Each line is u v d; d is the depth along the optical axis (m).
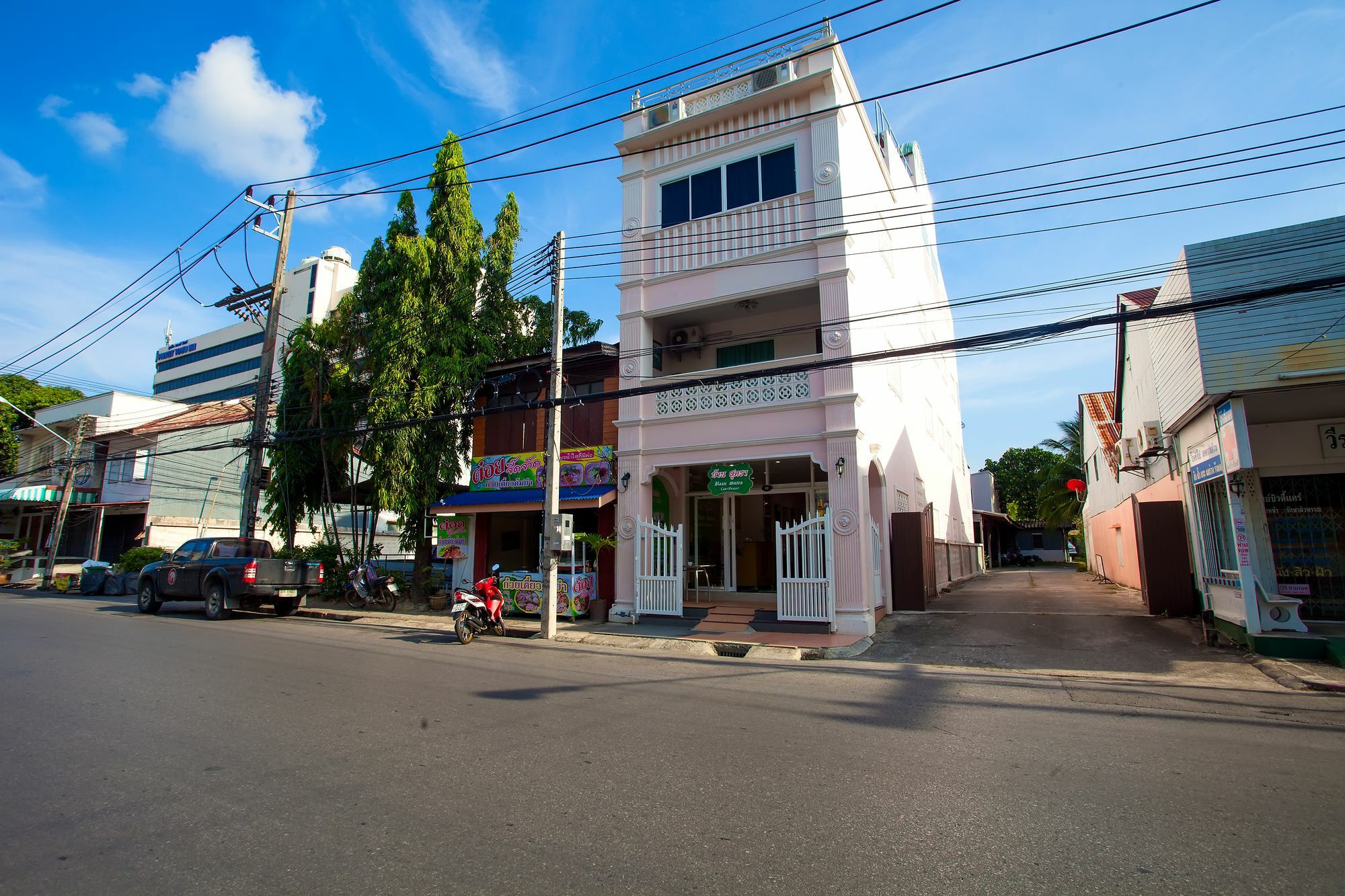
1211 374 9.94
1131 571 20.27
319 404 18.92
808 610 13.02
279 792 4.64
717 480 14.41
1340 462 11.47
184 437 29.25
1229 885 3.44
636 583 14.72
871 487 15.72
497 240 19.16
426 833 4.02
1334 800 4.62
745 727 6.45
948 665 10.38
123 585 23.08
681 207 15.89
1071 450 37.12
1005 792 4.75
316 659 9.92
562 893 3.34
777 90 14.59
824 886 3.41
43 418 37.16
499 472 17.70
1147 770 5.25
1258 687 8.49
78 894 3.33
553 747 5.70
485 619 13.12
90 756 5.39
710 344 16.36
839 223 13.71
